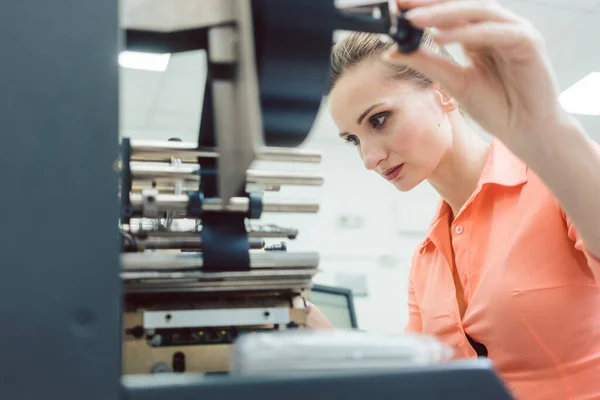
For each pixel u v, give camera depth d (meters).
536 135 0.60
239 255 0.56
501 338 0.93
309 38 0.41
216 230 0.58
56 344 0.31
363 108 0.94
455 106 0.99
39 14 0.34
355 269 4.17
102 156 0.34
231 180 0.47
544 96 0.57
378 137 0.95
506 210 0.97
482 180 0.99
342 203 4.29
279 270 0.56
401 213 4.36
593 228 0.66
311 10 0.41
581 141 0.62
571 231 0.86
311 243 4.14
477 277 0.98
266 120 0.44
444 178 1.07
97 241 0.33
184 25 0.49
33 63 0.34
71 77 0.34
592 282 0.89
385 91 0.93
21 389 0.30
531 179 0.95
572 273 0.89
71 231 0.33
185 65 3.01
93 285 0.32
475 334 0.98
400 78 0.93
